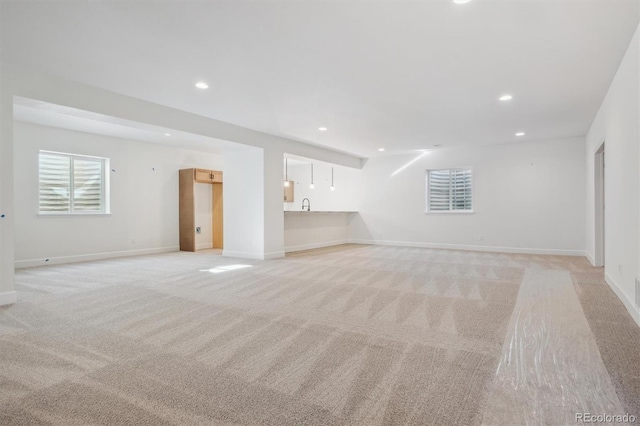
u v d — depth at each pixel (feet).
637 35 9.32
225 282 14.73
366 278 15.57
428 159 28.71
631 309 10.11
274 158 22.44
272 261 20.77
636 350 7.69
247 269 17.95
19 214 19.13
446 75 12.44
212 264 19.70
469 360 7.22
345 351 7.67
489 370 6.77
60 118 18.53
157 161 25.94
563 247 23.73
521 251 25.04
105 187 23.13
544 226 24.31
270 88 13.75
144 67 11.78
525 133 21.94
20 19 8.80
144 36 9.69
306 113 17.29
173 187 27.09
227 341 8.24
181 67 11.76
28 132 19.45
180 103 15.69
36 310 10.71
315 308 10.89
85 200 22.29
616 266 12.51
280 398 5.78
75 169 21.83
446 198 28.55
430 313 10.37
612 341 8.20
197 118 17.54
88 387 6.16
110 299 11.99
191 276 16.06
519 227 25.12
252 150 21.91
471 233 26.91
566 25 9.11
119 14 8.57
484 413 5.36
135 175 24.57
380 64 11.50
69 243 21.08
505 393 5.93
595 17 8.73
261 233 21.81
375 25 9.08
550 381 6.33
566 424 5.10
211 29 9.29
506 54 10.78
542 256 23.03
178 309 10.80
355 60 11.19
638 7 8.29
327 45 10.18
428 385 6.20
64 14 8.57
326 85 13.42
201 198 28.25
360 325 9.34
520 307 10.99
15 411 5.44
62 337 8.51
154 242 25.70
